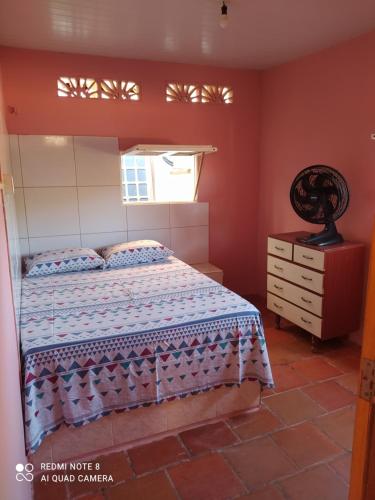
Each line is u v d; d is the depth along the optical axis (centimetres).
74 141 325
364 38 277
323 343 311
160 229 369
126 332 190
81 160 329
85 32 271
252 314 212
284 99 360
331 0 225
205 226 386
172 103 356
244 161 398
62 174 326
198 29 269
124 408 189
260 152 402
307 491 170
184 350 198
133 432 197
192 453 193
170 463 186
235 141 389
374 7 236
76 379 179
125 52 318
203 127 373
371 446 96
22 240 325
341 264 280
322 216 290
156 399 193
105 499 167
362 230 293
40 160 318
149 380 192
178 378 199
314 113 327
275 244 326
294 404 231
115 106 337
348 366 275
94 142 331
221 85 372
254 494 168
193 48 310
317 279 281
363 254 288
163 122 356
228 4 229
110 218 348
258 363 213
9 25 256
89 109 329
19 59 303
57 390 176
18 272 248
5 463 93
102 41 290
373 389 93
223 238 405
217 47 308
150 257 327
